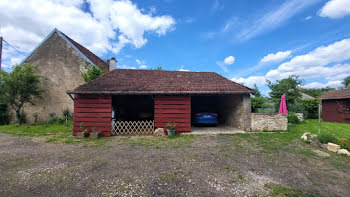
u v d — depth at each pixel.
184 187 2.95
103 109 7.76
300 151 5.09
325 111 14.58
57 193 2.76
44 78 12.64
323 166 3.95
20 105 11.52
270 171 3.67
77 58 13.00
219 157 4.61
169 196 2.66
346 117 12.88
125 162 4.22
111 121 7.90
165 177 3.35
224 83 9.43
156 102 8.26
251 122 8.50
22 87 11.22
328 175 3.47
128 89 7.92
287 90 13.76
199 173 3.55
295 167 3.90
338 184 3.08
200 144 6.07
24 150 5.36
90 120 7.72
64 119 11.67
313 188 2.93
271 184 3.06
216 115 10.02
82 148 5.60
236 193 2.75
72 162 4.23
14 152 5.12
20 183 3.11
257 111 12.80
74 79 12.79
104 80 8.64
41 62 12.81
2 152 5.13
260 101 13.94
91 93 7.45
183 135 7.70
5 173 3.56
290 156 4.68
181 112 8.29
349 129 9.12
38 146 5.88
